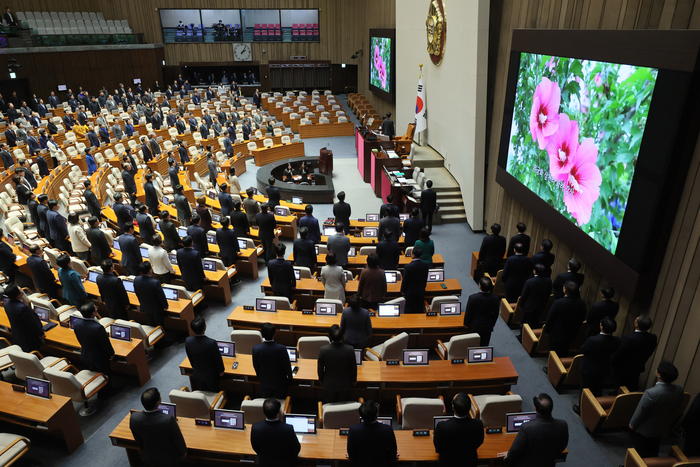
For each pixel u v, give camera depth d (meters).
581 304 6.55
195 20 36.91
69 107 25.34
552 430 3.97
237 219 10.76
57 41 27.03
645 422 5.01
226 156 19.91
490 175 12.72
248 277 10.56
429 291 8.45
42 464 5.62
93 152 18.88
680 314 5.85
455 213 14.21
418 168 14.88
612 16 7.07
